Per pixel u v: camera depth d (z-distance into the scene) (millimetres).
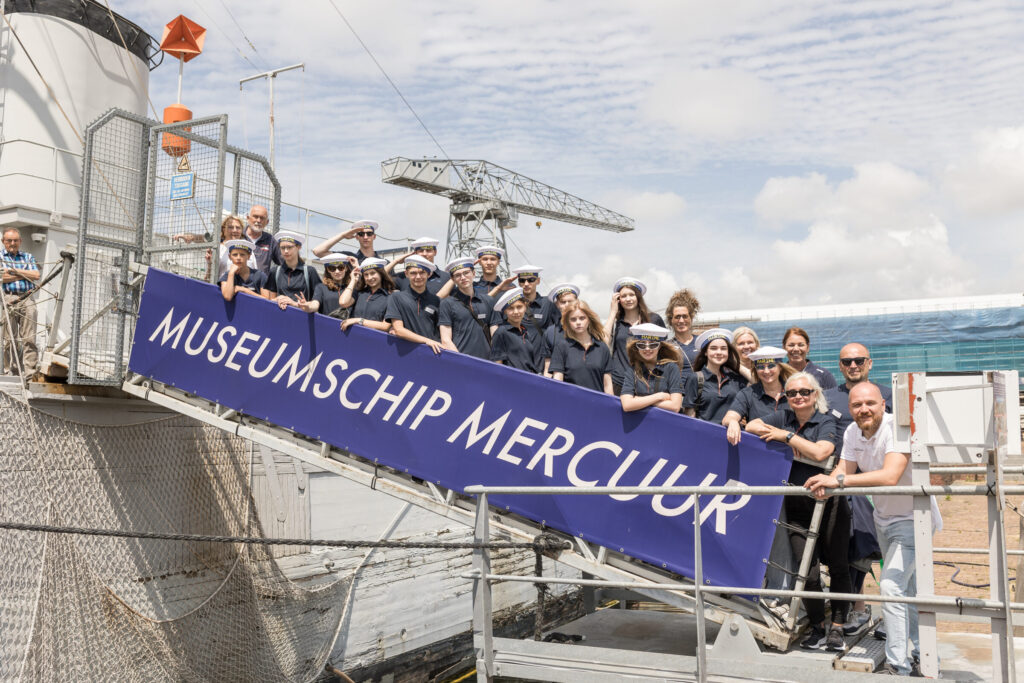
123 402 10109
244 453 11898
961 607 4137
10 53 12727
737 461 5559
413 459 6855
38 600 8750
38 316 11117
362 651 13375
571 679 5090
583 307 6367
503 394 6508
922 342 47844
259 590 11727
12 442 8836
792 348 6734
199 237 9125
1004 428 4391
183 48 14211
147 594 10148
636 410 5922
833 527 5406
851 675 4438
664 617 7031
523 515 6246
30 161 12602
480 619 5316
